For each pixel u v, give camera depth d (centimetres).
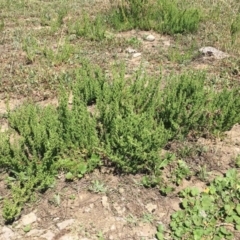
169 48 168
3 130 114
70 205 91
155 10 196
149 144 97
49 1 236
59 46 167
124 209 90
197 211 89
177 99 112
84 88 122
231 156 106
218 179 97
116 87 115
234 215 89
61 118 105
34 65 153
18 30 188
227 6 216
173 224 87
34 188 92
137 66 154
